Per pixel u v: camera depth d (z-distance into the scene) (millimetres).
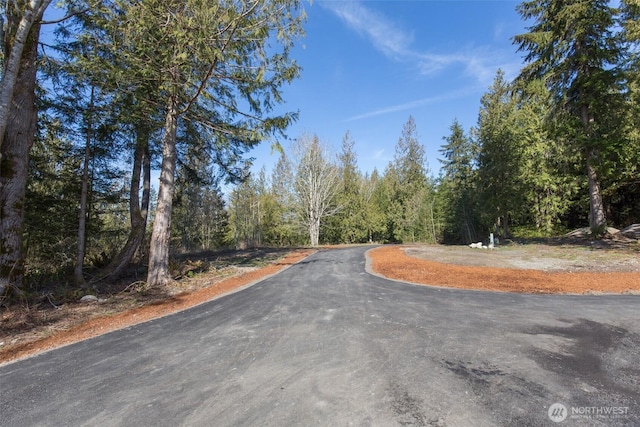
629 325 4523
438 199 37594
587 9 14305
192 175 14859
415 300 6344
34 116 8383
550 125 16719
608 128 14859
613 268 9125
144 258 14203
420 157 40062
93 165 13039
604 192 20500
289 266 12773
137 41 7141
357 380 3109
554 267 9867
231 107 9844
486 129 21219
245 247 25797
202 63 7777
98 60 7547
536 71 16656
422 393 2822
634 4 10953
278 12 7250
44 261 13648
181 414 2676
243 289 8352
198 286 9156
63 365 3953
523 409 2533
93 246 16109
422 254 14867
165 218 9602
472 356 3588
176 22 6750
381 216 37781
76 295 8102
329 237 37812
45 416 2783
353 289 7684
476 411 2520
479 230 30312
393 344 4023
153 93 8836
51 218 12477
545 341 3990
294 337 4465
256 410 2672
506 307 5629
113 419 2666
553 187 22734
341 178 37469
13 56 6352
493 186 20594
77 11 7496
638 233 14609
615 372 3139
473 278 8562
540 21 16406
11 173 7738
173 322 5637
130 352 4273
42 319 6168
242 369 3512
